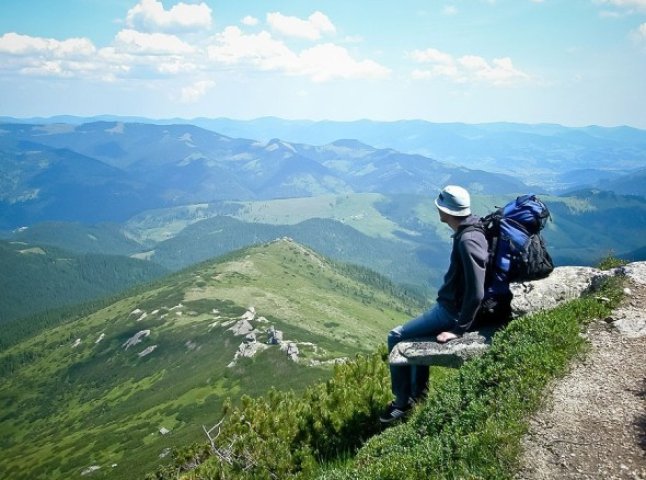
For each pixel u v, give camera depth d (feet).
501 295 9.67
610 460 6.78
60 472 175.01
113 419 222.48
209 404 197.26
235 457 11.87
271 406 14.39
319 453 11.22
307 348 229.86
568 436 7.39
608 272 11.89
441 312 9.98
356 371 13.78
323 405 11.91
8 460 206.59
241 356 231.50
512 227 9.48
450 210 9.19
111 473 151.94
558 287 11.62
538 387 8.47
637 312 10.24
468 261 8.94
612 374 8.62
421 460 7.66
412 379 10.76
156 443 171.22
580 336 9.98
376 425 11.33
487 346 9.73
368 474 8.01
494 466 7.06
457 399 8.80
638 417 7.43
